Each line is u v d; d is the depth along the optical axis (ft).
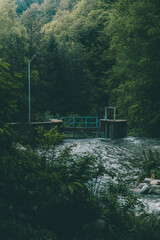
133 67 99.91
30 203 12.07
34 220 11.51
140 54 98.53
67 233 12.25
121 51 107.24
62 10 308.19
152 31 89.25
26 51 124.26
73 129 94.63
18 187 11.21
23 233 10.11
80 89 148.77
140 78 96.27
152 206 24.52
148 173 37.99
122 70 105.19
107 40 160.15
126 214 17.65
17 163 12.60
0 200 10.32
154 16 90.02
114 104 139.03
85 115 151.02
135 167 43.93
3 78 13.15
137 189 31.45
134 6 95.30
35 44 128.57
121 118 119.14
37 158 16.62
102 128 94.07
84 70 151.74
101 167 17.88
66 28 237.86
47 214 12.26
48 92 140.67
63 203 13.12
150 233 16.19
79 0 291.99
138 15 94.27
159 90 97.25
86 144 72.90
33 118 80.18
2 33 131.23
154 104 96.58
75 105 147.43
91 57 161.79
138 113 100.83
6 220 10.08
